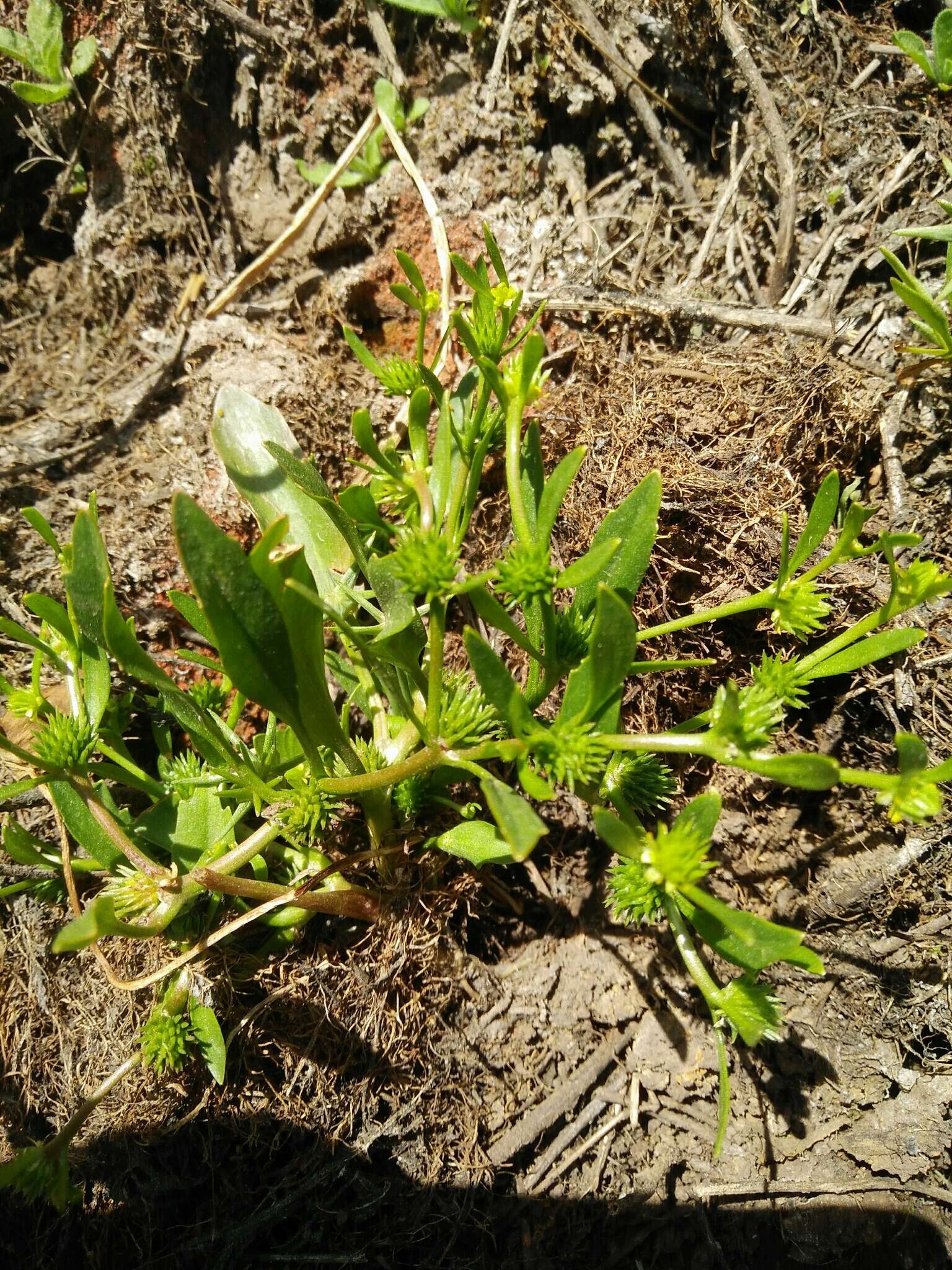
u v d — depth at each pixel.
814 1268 0.15
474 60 0.19
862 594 0.16
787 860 0.16
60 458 0.17
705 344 0.18
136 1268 0.14
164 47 0.18
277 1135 0.15
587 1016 0.16
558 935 0.17
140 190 0.19
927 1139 0.15
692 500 0.16
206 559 0.11
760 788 0.16
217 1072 0.13
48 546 0.17
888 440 0.17
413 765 0.13
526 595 0.11
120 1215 0.15
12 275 0.19
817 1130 0.15
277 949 0.15
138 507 0.17
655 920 0.12
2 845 0.15
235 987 0.15
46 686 0.16
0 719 0.16
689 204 0.19
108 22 0.18
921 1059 0.15
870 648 0.12
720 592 0.16
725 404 0.16
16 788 0.13
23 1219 0.15
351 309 0.19
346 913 0.15
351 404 0.18
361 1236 0.15
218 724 0.14
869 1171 0.15
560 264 0.19
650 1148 0.15
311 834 0.14
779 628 0.13
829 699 0.16
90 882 0.16
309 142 0.19
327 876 0.14
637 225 0.19
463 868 0.16
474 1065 0.15
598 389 0.17
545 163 0.19
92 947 0.14
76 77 0.18
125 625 0.11
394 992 0.15
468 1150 0.15
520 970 0.16
